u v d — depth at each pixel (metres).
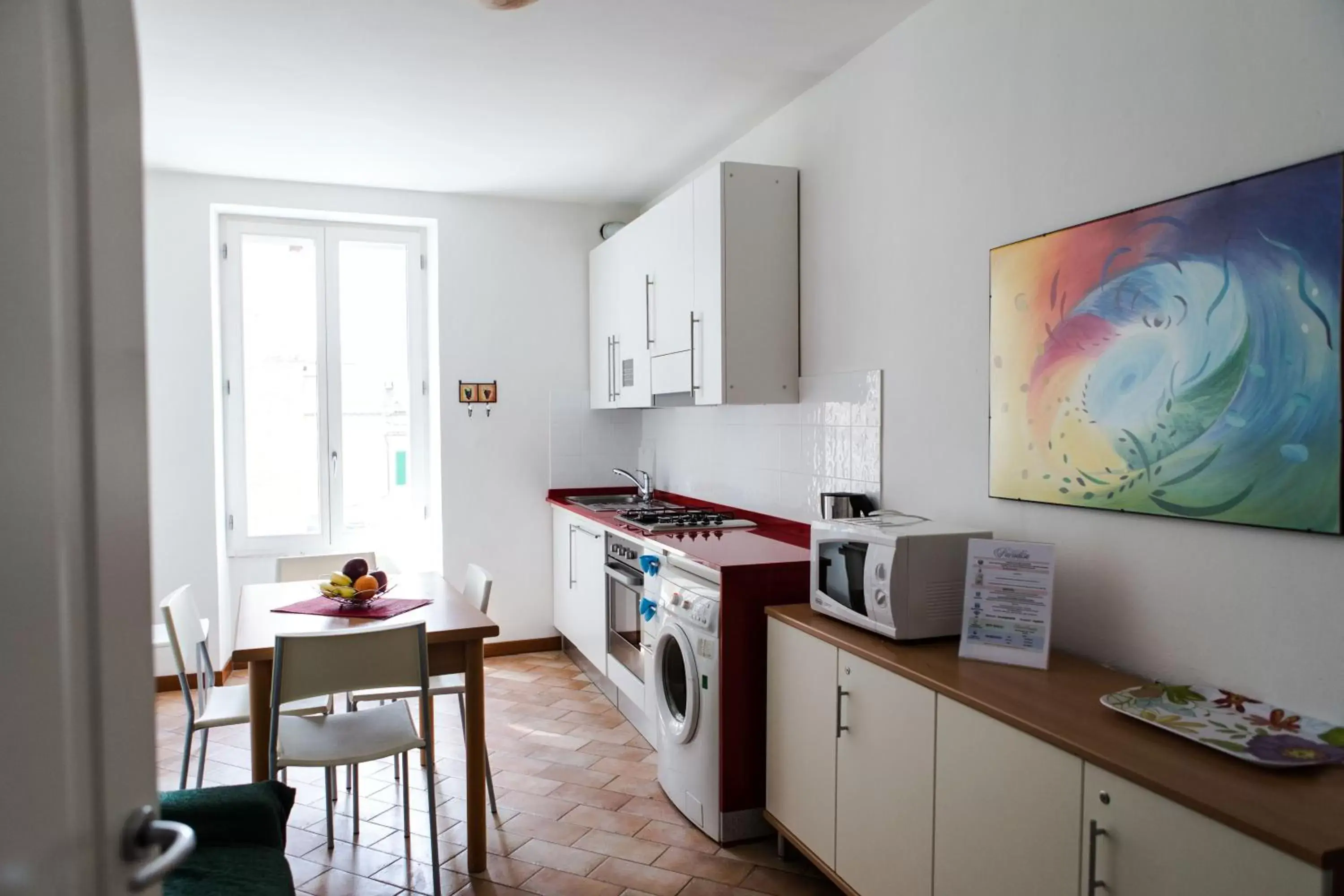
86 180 0.74
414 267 5.14
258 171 4.49
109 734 0.78
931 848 1.98
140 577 0.84
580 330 5.27
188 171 4.49
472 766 2.69
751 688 2.83
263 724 2.49
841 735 2.34
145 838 0.84
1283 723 1.61
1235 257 1.76
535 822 3.03
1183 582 1.91
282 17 2.75
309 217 4.86
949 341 2.65
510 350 5.13
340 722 2.74
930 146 2.73
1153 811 1.42
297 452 4.96
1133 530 2.03
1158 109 1.95
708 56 3.10
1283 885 1.22
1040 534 2.31
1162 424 1.92
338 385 5.00
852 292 3.15
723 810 2.83
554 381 5.22
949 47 2.64
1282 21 1.68
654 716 3.51
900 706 2.09
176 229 4.52
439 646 2.71
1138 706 1.71
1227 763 1.48
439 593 3.22
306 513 4.98
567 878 2.65
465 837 2.94
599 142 4.05
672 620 3.12
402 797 3.26
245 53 3.02
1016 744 1.72
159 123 3.74
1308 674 1.65
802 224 3.48
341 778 3.45
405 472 5.18
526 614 5.21
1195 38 1.87
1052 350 2.24
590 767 3.52
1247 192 1.73
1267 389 1.69
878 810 2.18
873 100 3.01
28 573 0.66
